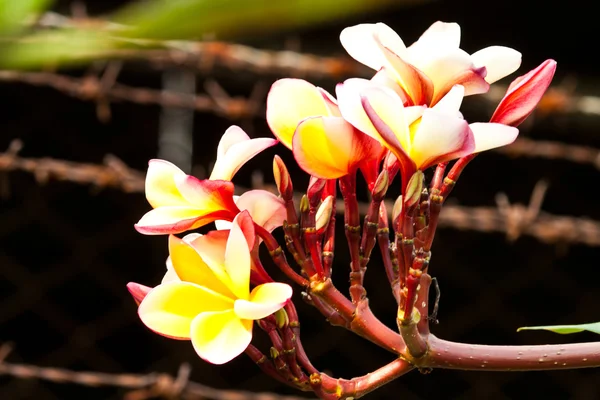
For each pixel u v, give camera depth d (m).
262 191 1.20
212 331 1.15
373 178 1.20
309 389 1.20
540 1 3.91
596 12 3.90
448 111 1.16
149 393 2.59
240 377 4.62
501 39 4.04
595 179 4.53
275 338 1.20
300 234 1.19
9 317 4.71
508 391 4.93
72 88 2.63
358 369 4.72
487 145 1.16
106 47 0.54
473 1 3.88
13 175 4.33
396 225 1.22
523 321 4.88
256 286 1.18
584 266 4.84
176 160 4.12
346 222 1.20
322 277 1.19
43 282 4.69
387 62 1.20
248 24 0.46
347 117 1.15
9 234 4.64
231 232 1.16
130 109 4.13
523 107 1.21
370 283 4.56
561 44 4.06
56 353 4.75
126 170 2.65
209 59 2.62
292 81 1.19
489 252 4.84
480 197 4.60
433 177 1.20
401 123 1.16
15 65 0.53
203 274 1.17
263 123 3.76
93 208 4.62
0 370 2.61
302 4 0.45
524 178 4.57
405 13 3.85
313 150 1.17
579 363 1.22
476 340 4.91
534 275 4.83
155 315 1.15
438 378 4.90
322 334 4.64
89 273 4.73
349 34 1.20
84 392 4.73
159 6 0.46
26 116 4.20
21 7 0.48
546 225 2.60
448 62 1.19
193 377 4.57
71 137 4.25
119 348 4.76
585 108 2.67
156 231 1.18
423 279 1.20
